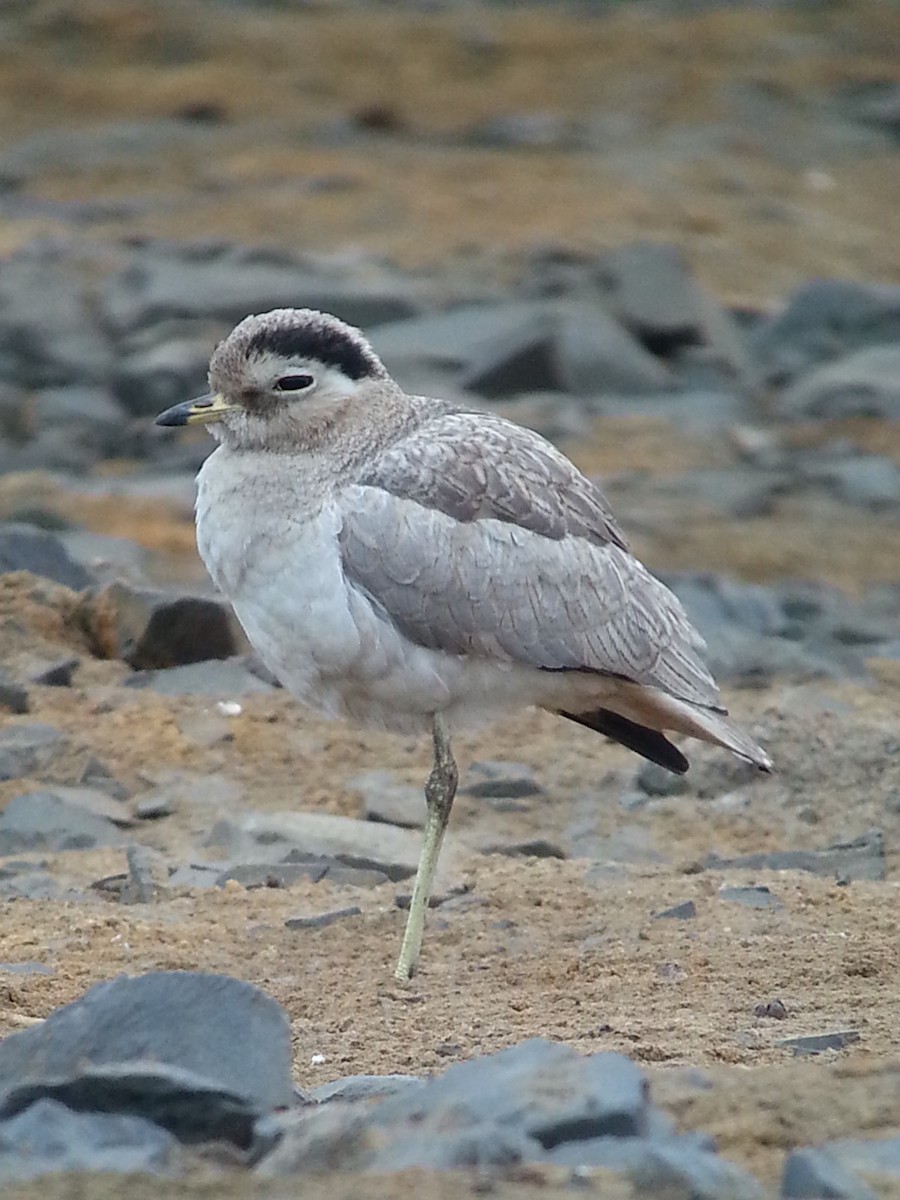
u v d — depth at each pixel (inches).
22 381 994.7
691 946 410.9
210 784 535.5
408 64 1744.6
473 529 417.7
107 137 1507.1
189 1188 259.4
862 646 679.1
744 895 446.3
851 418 993.5
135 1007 306.0
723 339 1080.8
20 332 1026.7
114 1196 257.4
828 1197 258.7
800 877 465.4
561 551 426.6
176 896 462.3
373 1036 361.7
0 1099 291.0
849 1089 297.3
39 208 1318.9
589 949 415.2
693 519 835.4
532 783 541.6
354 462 419.2
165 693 582.6
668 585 713.6
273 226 1280.8
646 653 437.1
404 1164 265.7
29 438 923.4
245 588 419.2
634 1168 259.9
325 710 431.5
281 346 419.8
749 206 1398.9
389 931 433.4
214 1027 305.3
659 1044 340.5
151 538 773.9
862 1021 351.9
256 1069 302.4
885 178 1534.2
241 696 581.9
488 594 416.8
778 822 528.7
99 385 989.8
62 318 1051.3
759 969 392.8
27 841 501.4
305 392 420.8
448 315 1055.0
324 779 544.4
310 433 420.5
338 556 411.2
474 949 419.8
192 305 1055.0
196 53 1733.5
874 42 1889.8
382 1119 280.5
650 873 478.3
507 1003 382.0
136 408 965.2
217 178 1408.7
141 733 556.7
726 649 640.4
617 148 1540.4
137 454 921.5
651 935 421.4
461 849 500.7
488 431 432.8
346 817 523.5
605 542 439.8
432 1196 253.3
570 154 1508.4
